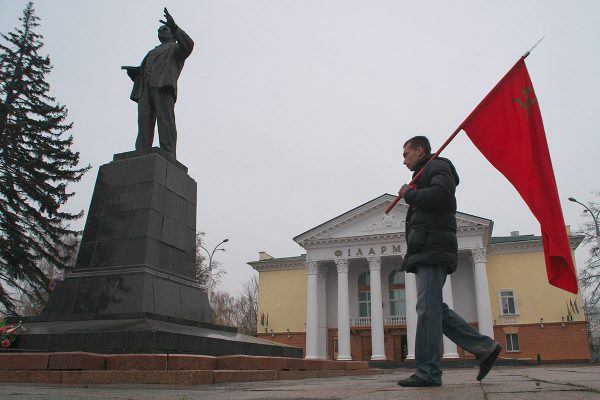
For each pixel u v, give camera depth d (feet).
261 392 11.44
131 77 36.94
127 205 29.17
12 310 78.38
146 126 34.81
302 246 132.36
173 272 29.58
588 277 98.68
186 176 32.86
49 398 10.53
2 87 86.99
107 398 10.46
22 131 85.35
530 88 14.61
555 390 9.43
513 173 13.98
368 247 126.52
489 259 133.18
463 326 12.68
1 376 17.72
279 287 149.79
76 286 26.91
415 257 12.49
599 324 141.38
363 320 130.41
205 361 19.35
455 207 12.76
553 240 12.87
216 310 204.23
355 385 14.29
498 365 115.14
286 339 143.43
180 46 36.42
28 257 80.38
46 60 90.89
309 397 9.57
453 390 10.15
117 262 27.76
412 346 114.62
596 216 95.55
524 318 125.80
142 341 20.43
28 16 91.50
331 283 140.36
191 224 32.48
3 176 82.07
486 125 14.56
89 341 21.03
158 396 11.00
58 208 86.48
